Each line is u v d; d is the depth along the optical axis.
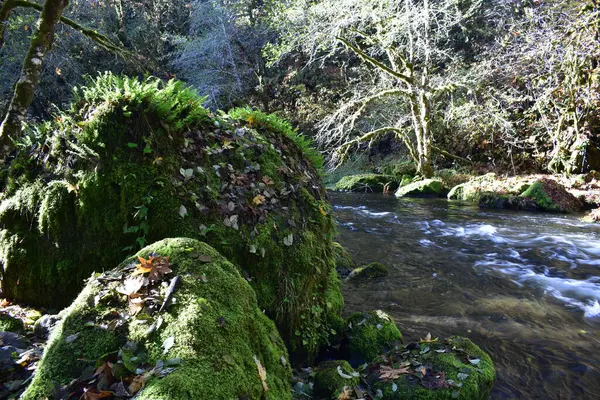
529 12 13.33
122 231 2.68
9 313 2.61
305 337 3.06
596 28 11.17
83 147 2.70
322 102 18.94
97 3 17.47
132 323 1.80
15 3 4.38
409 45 13.97
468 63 17.23
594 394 3.01
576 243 7.30
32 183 2.81
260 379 1.83
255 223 2.96
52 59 13.91
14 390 1.80
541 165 15.05
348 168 17.62
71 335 1.79
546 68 13.16
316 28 14.07
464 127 15.45
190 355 1.65
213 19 21.12
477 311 4.37
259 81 20.62
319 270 3.28
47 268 2.72
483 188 12.42
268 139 3.71
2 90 12.10
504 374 3.22
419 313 4.29
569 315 4.31
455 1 13.26
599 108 13.07
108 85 2.97
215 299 1.94
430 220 9.27
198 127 3.16
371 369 2.88
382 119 17.52
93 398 1.51
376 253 6.54
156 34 20.89
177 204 2.72
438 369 2.77
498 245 7.13
